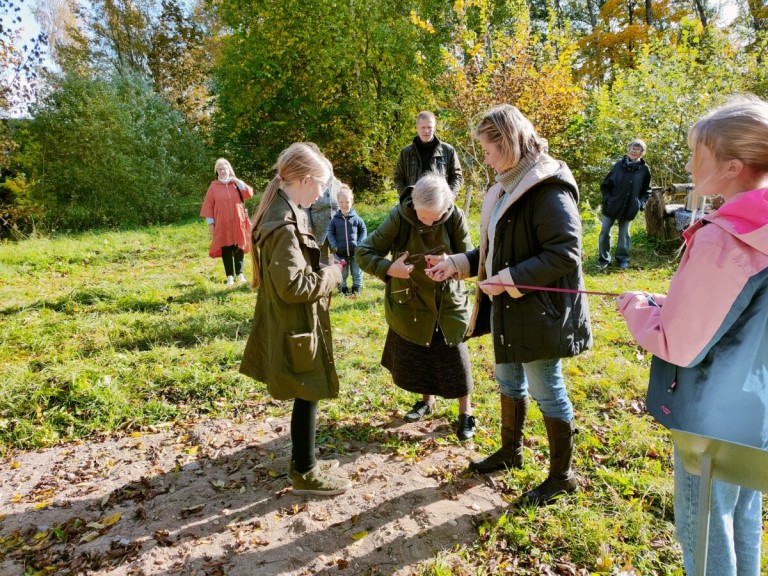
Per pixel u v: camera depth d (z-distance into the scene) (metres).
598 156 12.55
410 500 2.74
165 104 18.19
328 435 3.43
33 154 14.09
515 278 2.30
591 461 3.04
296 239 2.41
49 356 4.63
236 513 2.69
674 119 11.17
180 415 3.79
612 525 2.51
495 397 3.87
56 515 2.72
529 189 2.29
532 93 10.98
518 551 2.39
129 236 12.44
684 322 1.45
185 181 17.06
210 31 30.48
